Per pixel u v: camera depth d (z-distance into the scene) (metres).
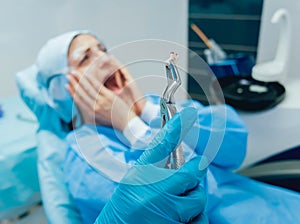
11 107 1.16
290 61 1.08
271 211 0.68
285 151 0.96
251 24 1.09
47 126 0.84
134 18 1.27
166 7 1.21
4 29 1.25
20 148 0.88
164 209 0.45
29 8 1.26
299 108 0.88
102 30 1.33
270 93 0.92
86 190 0.56
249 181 0.80
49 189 0.67
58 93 0.74
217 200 0.69
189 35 1.23
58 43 0.72
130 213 0.45
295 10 1.00
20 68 1.33
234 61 1.15
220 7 1.12
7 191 0.85
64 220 0.60
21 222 0.93
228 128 0.72
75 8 1.30
